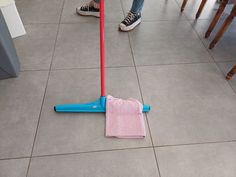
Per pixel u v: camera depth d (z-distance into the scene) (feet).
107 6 6.29
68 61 4.72
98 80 4.36
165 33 5.53
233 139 3.61
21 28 5.18
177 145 3.49
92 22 5.78
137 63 4.75
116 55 4.90
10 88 4.14
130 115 3.70
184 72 4.60
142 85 4.31
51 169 3.19
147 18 5.98
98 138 3.51
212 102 4.09
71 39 5.25
